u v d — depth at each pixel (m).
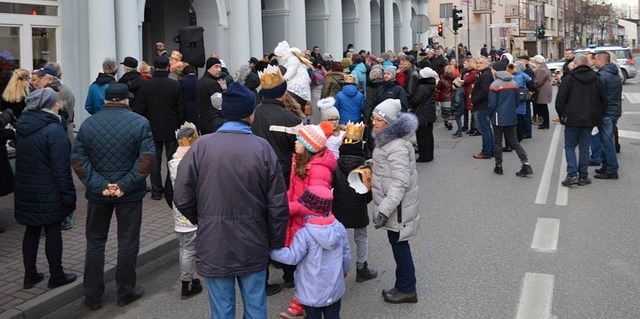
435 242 6.59
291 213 4.00
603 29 92.12
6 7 10.85
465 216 7.63
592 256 6.04
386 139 4.70
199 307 5.12
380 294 5.22
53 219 5.15
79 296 5.34
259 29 17.19
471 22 53.12
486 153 11.72
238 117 3.66
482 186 9.37
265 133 5.32
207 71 8.19
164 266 6.17
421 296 5.12
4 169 6.50
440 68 17.27
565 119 8.99
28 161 5.09
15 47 11.11
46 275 5.61
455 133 14.92
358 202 5.29
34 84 7.61
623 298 4.99
